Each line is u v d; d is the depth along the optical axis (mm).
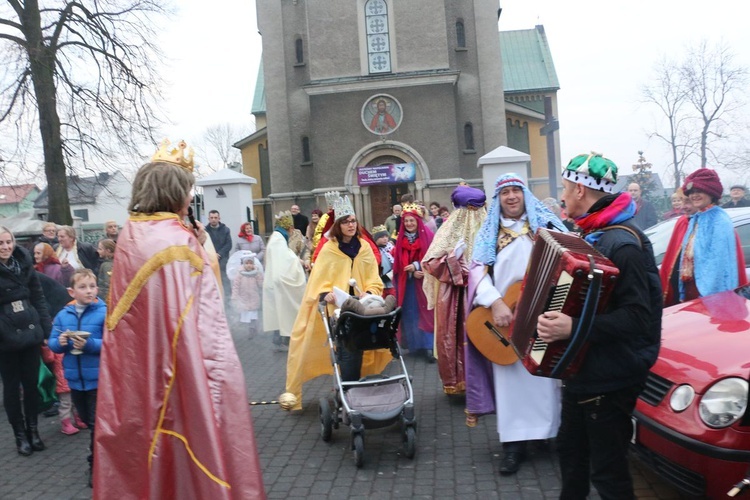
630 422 3324
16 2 18781
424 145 32219
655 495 4578
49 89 19000
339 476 5223
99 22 19797
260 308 11633
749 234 7441
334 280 6684
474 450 5613
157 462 2846
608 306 3180
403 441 5586
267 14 35000
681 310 5250
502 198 5164
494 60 34531
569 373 3186
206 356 2926
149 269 2955
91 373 5406
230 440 2865
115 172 21391
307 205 34812
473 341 5094
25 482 5543
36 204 56500
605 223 3350
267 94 35000
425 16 32688
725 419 3832
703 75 34125
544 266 3359
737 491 3756
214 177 16047
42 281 7875
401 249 9008
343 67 33031
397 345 5875
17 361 6199
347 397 5555
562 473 3559
